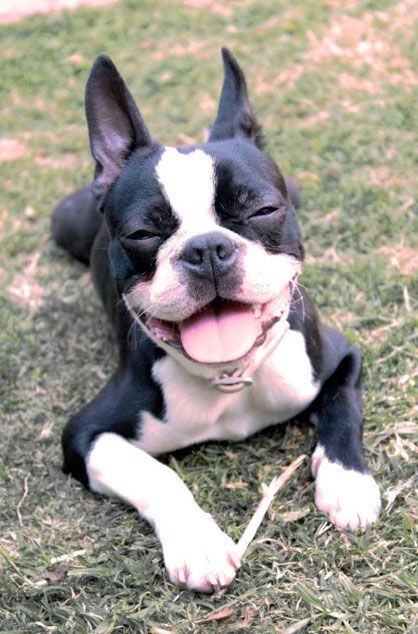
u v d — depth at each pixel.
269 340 0.94
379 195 1.34
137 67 1.79
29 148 1.59
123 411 0.99
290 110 1.57
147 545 0.93
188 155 0.92
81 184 1.47
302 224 1.31
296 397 1.00
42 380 1.15
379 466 0.97
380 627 0.84
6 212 1.43
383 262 1.24
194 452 1.02
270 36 1.83
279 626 0.85
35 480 1.02
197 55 1.81
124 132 0.97
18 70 1.85
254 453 1.01
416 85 1.59
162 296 0.88
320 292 1.20
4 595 0.90
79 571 0.91
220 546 0.88
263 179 0.92
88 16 2.01
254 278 0.88
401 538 0.90
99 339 1.19
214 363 0.88
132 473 0.95
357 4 1.88
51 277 1.32
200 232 0.88
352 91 1.60
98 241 1.19
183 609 0.87
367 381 1.07
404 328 1.13
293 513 0.93
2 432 1.08
